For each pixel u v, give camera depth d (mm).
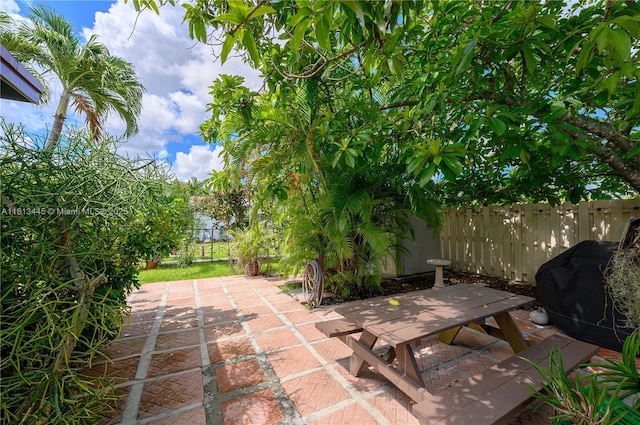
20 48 4820
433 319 1976
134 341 2977
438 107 2525
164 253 3453
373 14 1025
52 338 1571
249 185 4461
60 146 1941
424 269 5797
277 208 5191
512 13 2010
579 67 1579
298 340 2986
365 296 4566
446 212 6188
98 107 6258
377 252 4090
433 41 2805
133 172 2248
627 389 1310
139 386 2164
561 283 2957
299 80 2832
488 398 1436
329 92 3643
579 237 4094
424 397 1603
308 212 4500
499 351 2695
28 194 1668
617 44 1164
